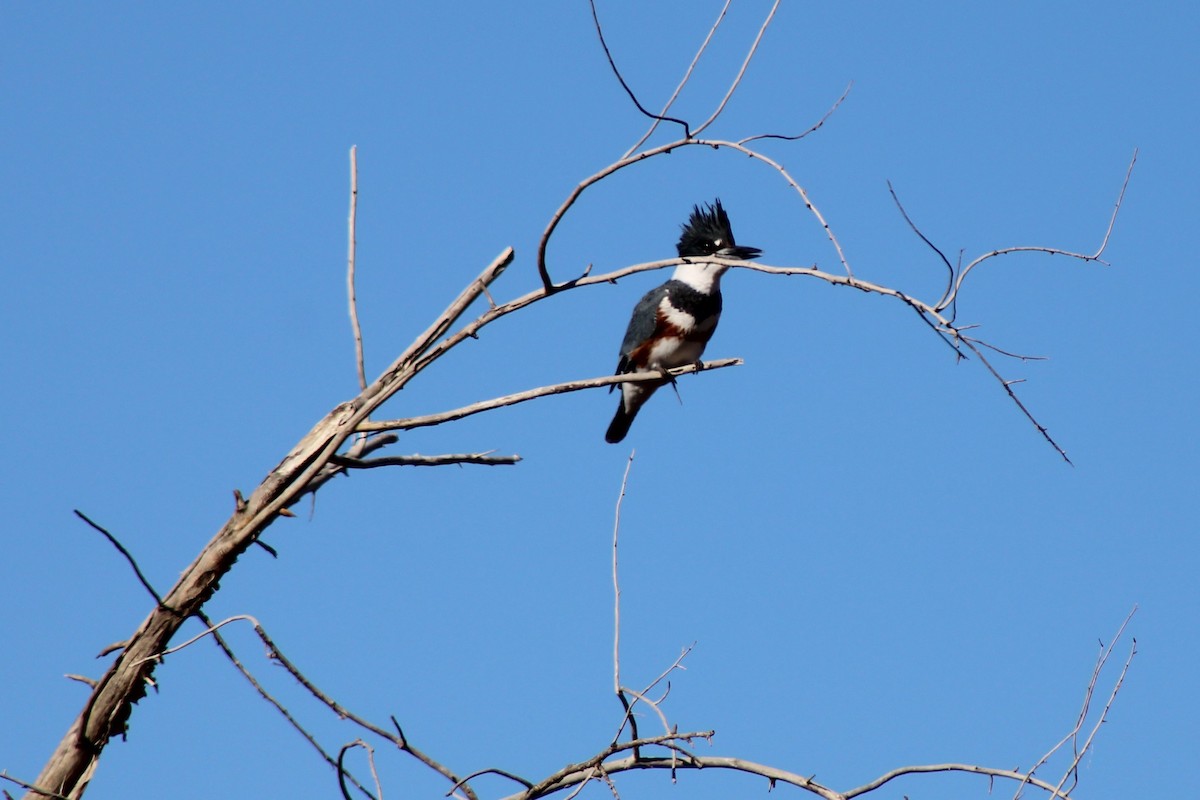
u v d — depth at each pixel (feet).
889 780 23.82
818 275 20.56
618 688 23.52
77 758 22.21
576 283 23.43
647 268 22.79
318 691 23.57
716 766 24.38
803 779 23.93
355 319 24.75
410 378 24.26
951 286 20.21
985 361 20.04
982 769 23.62
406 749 24.02
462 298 24.79
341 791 22.39
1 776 21.21
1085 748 23.17
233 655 23.47
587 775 23.79
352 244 24.86
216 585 23.47
